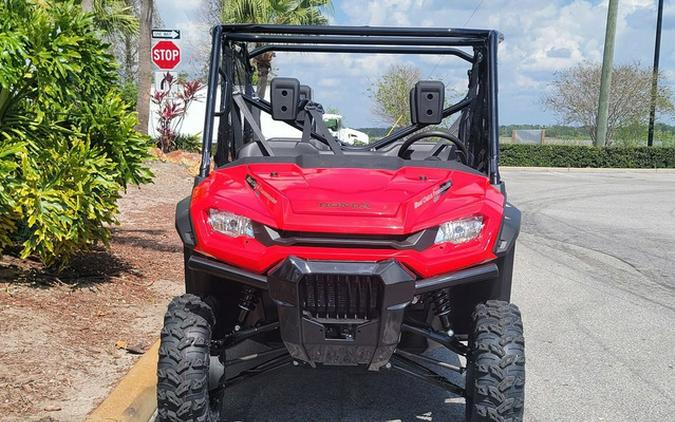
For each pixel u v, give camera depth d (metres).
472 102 5.05
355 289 3.67
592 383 5.28
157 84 19.20
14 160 5.88
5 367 4.50
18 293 5.83
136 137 6.49
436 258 3.77
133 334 5.41
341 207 3.80
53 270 6.54
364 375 5.29
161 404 3.75
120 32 19.00
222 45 4.95
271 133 14.45
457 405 4.79
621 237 12.01
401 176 4.17
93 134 6.39
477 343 3.77
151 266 7.50
